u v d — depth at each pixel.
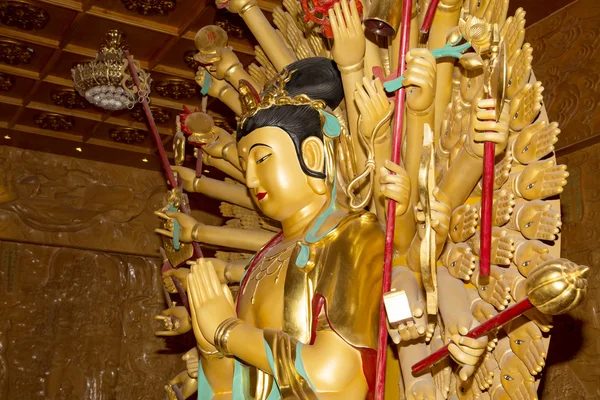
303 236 3.16
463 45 2.80
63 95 8.11
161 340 10.05
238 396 3.11
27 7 6.60
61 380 9.46
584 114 6.16
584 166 6.40
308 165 3.23
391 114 2.95
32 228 9.63
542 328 2.72
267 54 4.00
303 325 2.91
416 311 2.66
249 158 3.27
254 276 3.21
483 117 2.55
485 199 2.52
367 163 2.93
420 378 2.81
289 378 2.75
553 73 6.45
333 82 3.35
